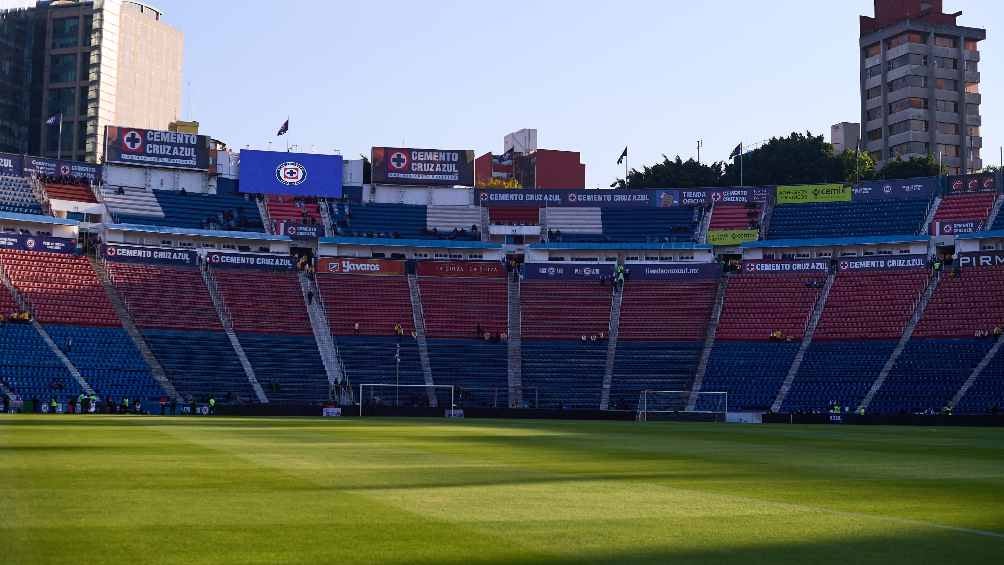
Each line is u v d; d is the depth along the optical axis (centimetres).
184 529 1869
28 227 13625
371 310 13662
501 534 1872
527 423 8694
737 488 2834
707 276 14375
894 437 6750
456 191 15825
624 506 2338
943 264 13638
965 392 11588
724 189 15675
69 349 11606
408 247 14900
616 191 15812
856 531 1986
